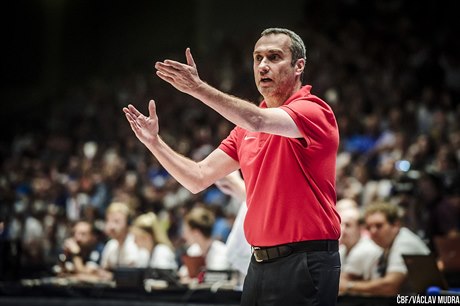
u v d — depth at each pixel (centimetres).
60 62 3981
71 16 4028
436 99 2145
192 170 610
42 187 2064
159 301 935
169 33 3759
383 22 2736
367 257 1012
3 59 3969
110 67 3888
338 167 1714
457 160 1612
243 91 2581
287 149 561
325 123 559
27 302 969
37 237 1666
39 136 2934
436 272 839
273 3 3312
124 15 3947
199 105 2641
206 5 3450
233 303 905
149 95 2917
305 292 543
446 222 1174
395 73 2361
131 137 2570
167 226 1716
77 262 1152
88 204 1812
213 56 3019
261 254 565
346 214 1050
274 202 559
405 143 1816
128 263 1177
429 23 2652
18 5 3984
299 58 584
